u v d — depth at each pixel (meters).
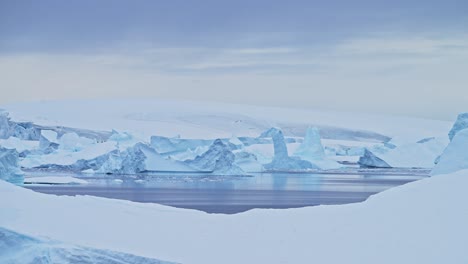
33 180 85.69
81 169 110.31
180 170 106.25
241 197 74.50
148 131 199.38
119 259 22.39
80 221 26.38
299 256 24.27
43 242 22.92
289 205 65.25
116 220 26.84
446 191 28.47
